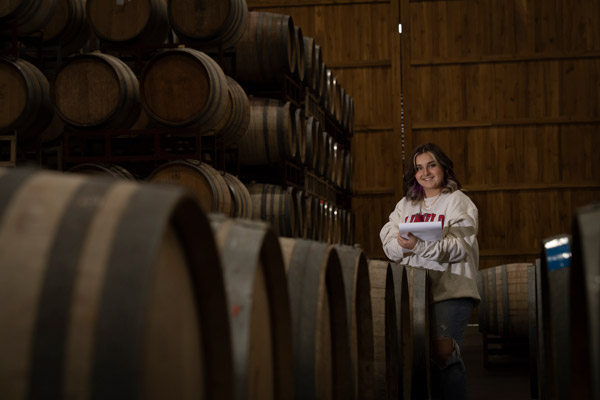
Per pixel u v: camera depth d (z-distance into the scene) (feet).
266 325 8.16
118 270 4.38
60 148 28.71
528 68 48.93
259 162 32.68
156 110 24.94
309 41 38.93
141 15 26.89
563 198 48.34
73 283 4.35
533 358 21.17
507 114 49.01
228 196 25.26
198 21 27.30
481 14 49.37
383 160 50.29
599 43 48.32
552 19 48.75
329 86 44.32
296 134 33.68
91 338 4.25
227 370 5.99
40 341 4.24
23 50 29.12
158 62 25.04
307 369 8.68
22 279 4.36
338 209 45.14
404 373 15.74
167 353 5.29
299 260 9.25
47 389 4.19
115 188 4.86
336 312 10.50
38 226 4.55
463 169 49.16
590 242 5.57
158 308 5.15
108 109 24.90
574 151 48.39
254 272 7.09
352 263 11.18
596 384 5.02
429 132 49.73
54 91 25.11
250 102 32.37
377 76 50.37
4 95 25.34
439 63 49.65
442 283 16.24
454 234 15.65
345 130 48.47
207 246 5.50
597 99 48.29
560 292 8.77
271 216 31.86
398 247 16.34
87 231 4.53
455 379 16.11
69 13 29.71
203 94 24.79
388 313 14.60
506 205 48.73
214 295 5.82
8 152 28.17
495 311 28.22
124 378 4.19
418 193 16.43
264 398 7.98
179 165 24.53
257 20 31.83
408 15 50.01
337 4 50.47
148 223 4.56
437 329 16.24
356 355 12.27
